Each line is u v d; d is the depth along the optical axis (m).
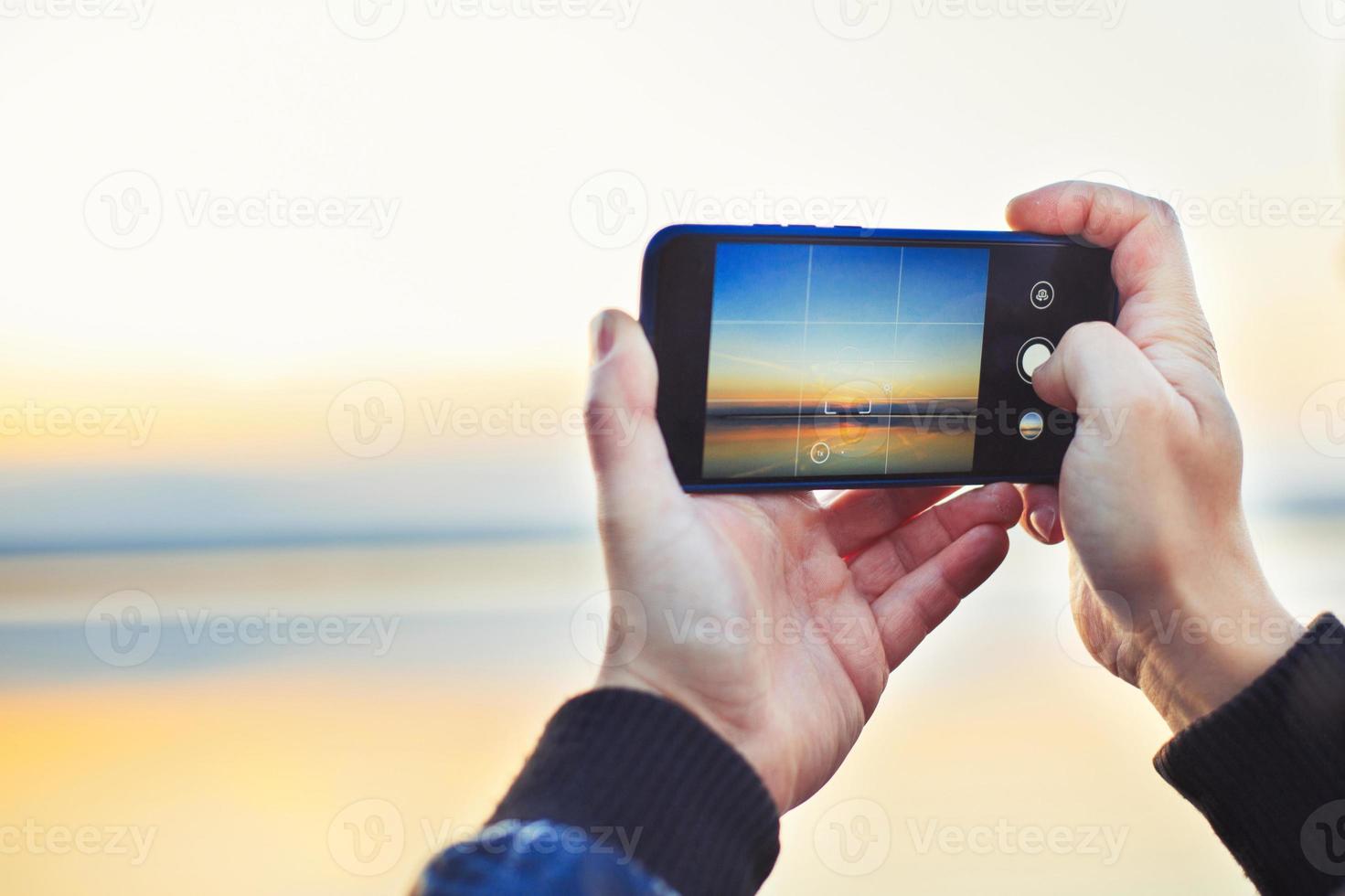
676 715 0.67
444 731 2.24
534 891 0.53
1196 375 0.88
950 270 0.94
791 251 0.91
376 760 2.12
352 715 2.31
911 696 2.34
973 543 0.99
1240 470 0.86
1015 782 2.05
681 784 0.64
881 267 0.93
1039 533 1.01
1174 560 0.82
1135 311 0.94
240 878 1.75
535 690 2.43
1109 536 0.83
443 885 0.54
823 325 0.92
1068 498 0.85
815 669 0.90
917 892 1.75
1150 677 0.89
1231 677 0.80
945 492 1.01
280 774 2.08
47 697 2.40
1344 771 0.69
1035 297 0.96
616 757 0.65
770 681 0.83
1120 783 2.07
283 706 2.35
